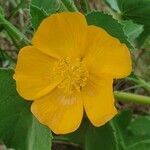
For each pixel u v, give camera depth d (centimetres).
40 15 11
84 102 11
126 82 15
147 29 13
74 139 13
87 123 12
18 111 12
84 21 10
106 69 10
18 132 12
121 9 13
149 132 14
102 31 10
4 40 15
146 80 15
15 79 11
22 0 13
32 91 11
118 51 10
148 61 15
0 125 12
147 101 12
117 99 12
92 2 16
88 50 11
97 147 13
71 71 11
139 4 13
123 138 14
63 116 11
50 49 11
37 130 12
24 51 11
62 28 11
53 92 11
